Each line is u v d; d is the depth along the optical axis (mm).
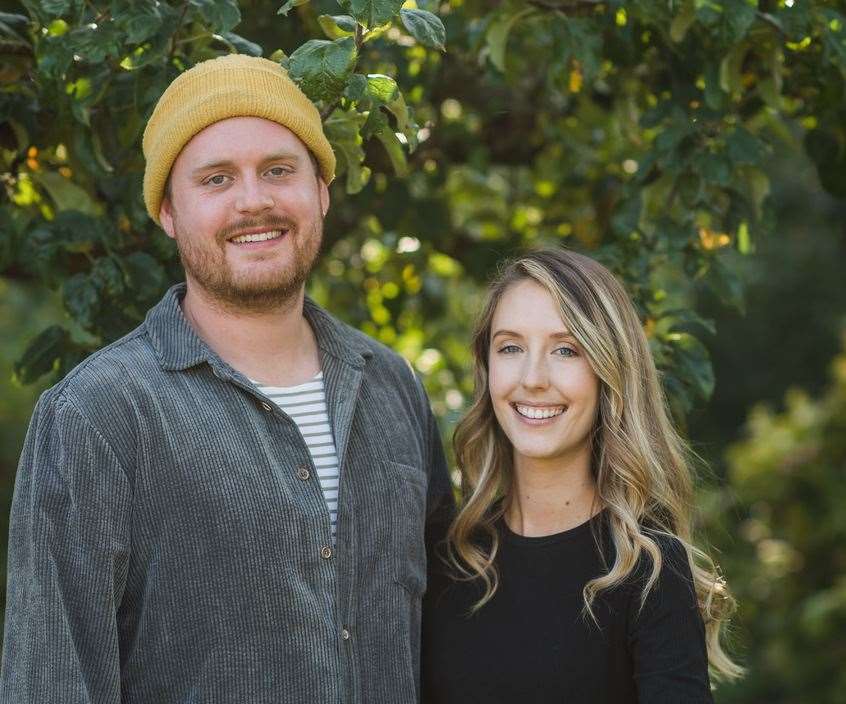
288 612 2023
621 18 2814
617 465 2309
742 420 13945
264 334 2184
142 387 2041
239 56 2145
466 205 4359
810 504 7816
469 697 2266
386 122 2258
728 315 13836
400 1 2139
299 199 2129
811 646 7676
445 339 4426
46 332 2617
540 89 3771
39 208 2766
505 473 2461
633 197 2857
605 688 2201
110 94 2469
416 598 2258
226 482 2025
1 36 2473
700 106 2822
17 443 6230
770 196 2898
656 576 2197
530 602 2275
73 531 1955
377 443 2240
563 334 2295
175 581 2002
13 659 1972
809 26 2674
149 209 2217
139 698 2021
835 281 13562
